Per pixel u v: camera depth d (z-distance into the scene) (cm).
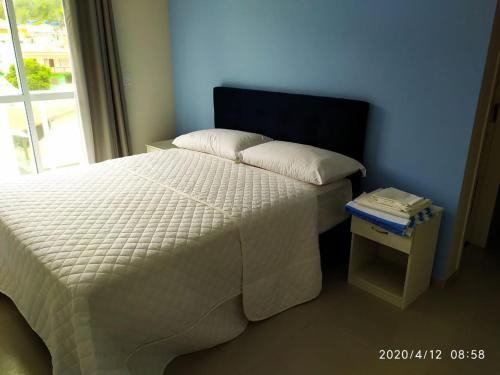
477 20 200
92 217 193
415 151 241
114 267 153
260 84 323
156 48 394
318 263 233
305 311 223
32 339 202
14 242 179
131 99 389
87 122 358
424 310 224
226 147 293
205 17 352
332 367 183
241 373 180
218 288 188
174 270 168
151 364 173
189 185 238
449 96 219
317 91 283
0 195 218
